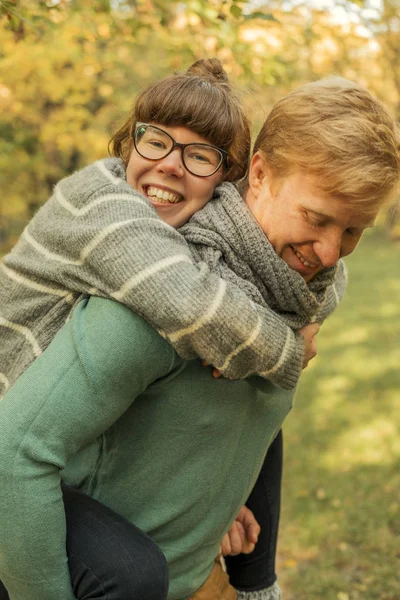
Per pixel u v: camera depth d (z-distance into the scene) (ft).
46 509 3.57
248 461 4.47
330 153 3.57
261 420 4.43
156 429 4.00
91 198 3.92
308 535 11.03
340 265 5.08
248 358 3.69
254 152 4.03
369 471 13.29
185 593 4.48
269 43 10.96
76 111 14.46
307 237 3.77
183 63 9.61
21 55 11.69
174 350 3.75
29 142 15.49
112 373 3.56
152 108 4.22
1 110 13.84
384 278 38.45
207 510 4.34
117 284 3.59
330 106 3.68
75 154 19.63
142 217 3.74
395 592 9.30
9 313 4.13
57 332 3.95
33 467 3.54
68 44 11.93
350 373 20.42
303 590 9.61
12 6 6.16
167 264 3.56
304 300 3.94
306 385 19.35
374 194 3.64
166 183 4.19
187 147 4.18
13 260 4.22
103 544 3.78
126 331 3.58
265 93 10.61
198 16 8.50
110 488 4.18
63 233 3.89
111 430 4.08
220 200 4.03
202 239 3.88
